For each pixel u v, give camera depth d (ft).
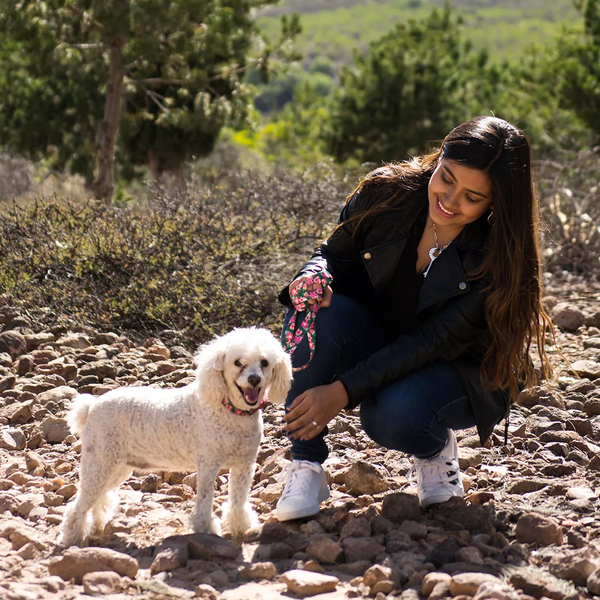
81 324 22.85
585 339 23.44
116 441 11.21
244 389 10.62
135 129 54.60
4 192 45.57
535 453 14.57
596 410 17.15
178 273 23.63
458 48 87.25
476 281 11.37
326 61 623.77
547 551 10.51
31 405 16.93
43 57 40.34
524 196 10.98
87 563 9.89
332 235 12.64
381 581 9.52
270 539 11.19
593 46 73.10
